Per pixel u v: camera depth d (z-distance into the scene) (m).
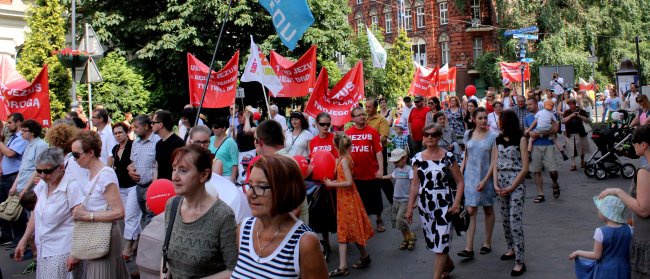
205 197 3.53
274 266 2.83
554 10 38.50
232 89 10.88
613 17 39.38
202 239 3.38
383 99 14.61
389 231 8.98
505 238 7.71
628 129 12.74
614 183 12.16
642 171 4.31
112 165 8.13
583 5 39.81
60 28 20.33
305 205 6.38
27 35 20.20
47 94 10.38
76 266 5.01
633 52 39.88
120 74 20.91
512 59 39.81
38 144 8.34
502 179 6.79
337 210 6.84
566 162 16.19
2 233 9.21
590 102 26.31
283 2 9.17
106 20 23.30
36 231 5.14
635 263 4.39
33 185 7.49
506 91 16.38
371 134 8.31
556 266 6.61
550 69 27.95
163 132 7.24
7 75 12.05
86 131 5.07
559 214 9.35
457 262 7.04
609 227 4.71
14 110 10.20
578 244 7.47
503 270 6.62
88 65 12.60
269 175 2.80
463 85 49.56
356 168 8.34
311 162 6.83
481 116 7.04
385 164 10.15
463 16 49.41
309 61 11.91
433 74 20.20
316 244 2.84
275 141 5.17
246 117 9.38
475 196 7.09
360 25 47.47
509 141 6.75
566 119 14.51
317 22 26.17
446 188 5.93
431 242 5.91
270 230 2.92
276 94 10.89
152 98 23.70
